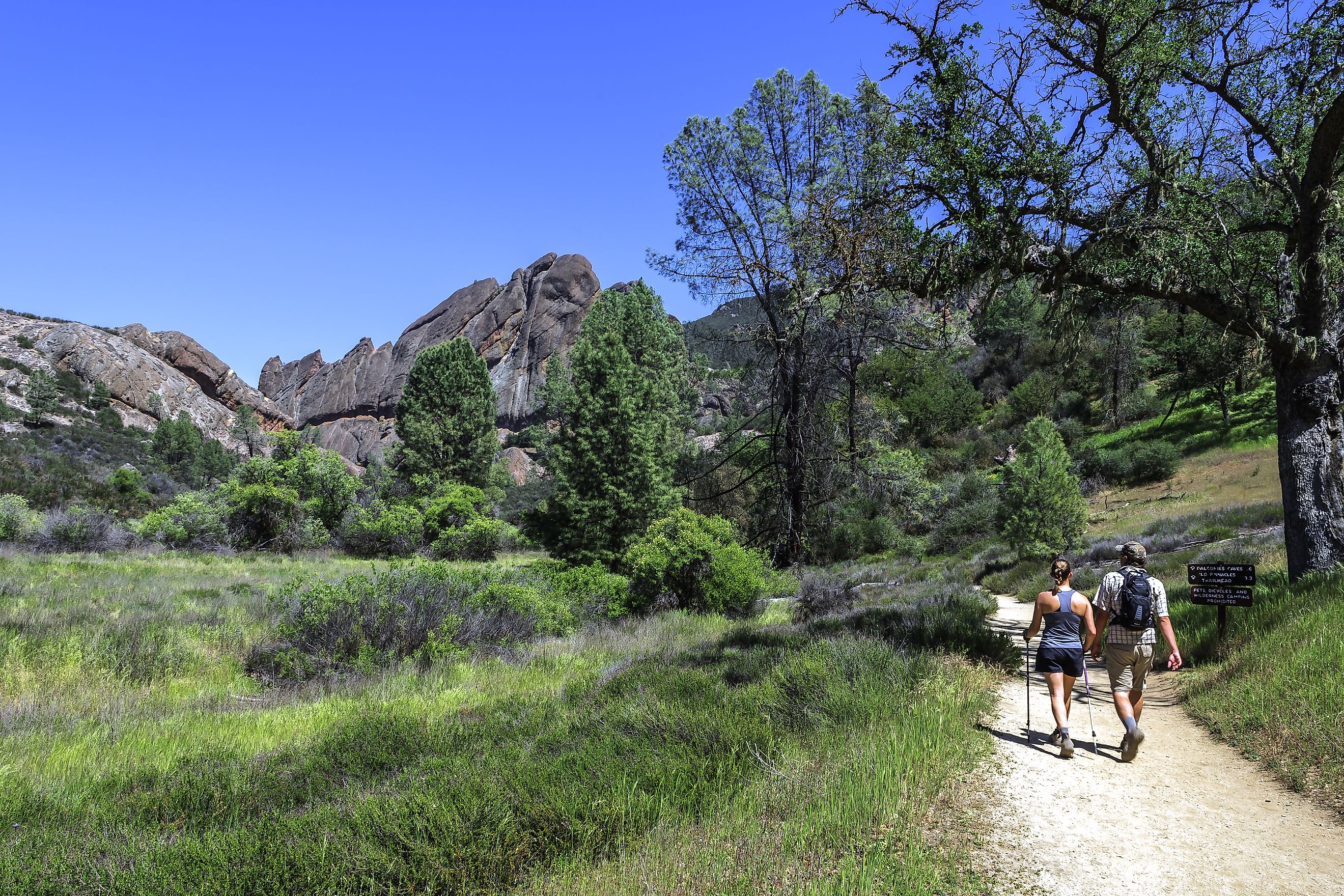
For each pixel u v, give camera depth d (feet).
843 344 74.38
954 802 14.49
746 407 104.22
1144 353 163.53
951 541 116.88
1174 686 26.40
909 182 34.53
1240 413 142.00
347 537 115.34
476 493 144.05
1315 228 32.48
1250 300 33.19
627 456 82.43
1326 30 33.19
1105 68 32.30
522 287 637.71
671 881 10.86
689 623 51.88
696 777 15.43
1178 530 85.66
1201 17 34.06
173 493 146.92
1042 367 207.31
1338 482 31.81
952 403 194.08
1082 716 22.76
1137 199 35.22
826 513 107.24
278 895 11.28
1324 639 21.59
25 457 136.56
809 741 18.21
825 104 78.13
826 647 28.40
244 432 435.53
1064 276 34.24
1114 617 18.67
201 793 17.39
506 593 46.91
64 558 71.00
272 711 28.09
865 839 12.37
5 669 29.37
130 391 409.08
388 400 647.56
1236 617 28.78
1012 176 32.58
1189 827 13.62
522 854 12.58
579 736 19.97
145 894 11.51
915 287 35.01
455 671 35.01
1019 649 32.78
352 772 19.22
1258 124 35.32
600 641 45.03
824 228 35.45
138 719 25.94
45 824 15.64
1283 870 11.89
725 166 80.12
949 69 32.01
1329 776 15.37
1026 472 88.02
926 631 32.58
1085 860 12.18
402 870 11.60
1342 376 32.86
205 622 41.52
